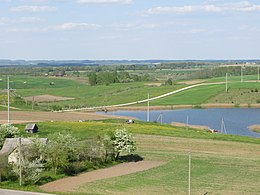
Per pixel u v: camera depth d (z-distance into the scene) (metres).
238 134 103.31
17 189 44.72
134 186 48.28
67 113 124.31
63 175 53.31
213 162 63.75
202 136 86.25
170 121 125.31
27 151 53.88
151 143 78.62
